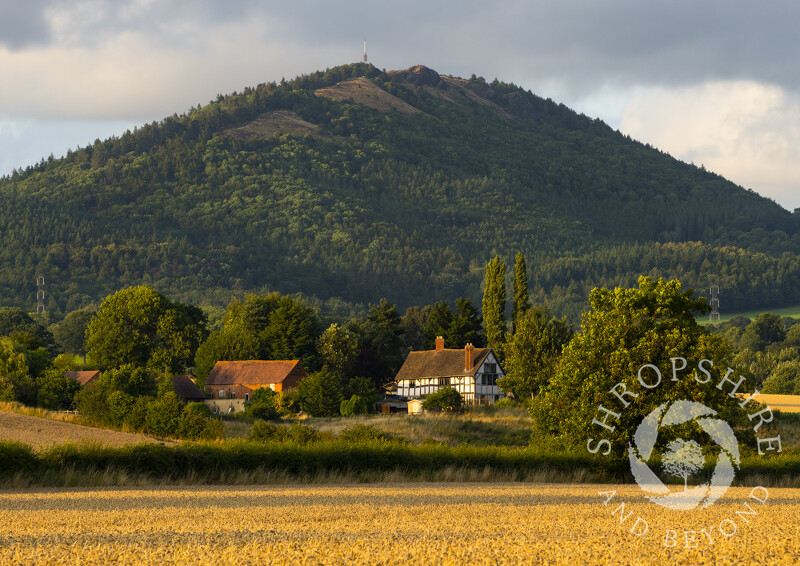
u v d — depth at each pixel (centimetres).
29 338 14900
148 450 4500
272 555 1995
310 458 4797
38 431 6962
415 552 2006
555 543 2156
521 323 12325
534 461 5131
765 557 1970
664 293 5681
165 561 1938
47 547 2139
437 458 5072
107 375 9681
